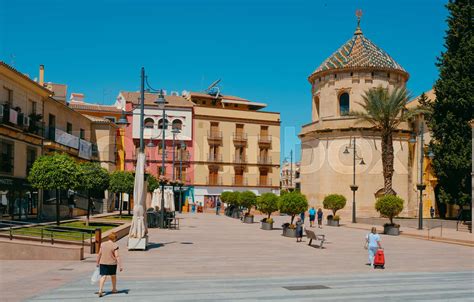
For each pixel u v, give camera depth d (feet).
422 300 34.17
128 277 42.78
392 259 62.54
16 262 50.72
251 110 222.48
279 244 77.00
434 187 158.61
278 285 39.75
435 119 134.31
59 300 32.37
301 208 93.35
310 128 176.86
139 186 64.03
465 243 84.69
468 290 38.78
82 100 200.34
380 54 174.19
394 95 134.31
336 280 43.39
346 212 159.22
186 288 37.42
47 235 59.11
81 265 48.83
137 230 63.52
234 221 140.26
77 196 122.52
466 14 131.03
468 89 126.41
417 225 127.13
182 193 198.39
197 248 67.56
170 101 203.62
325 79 175.52
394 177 161.99
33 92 103.55
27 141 99.19
